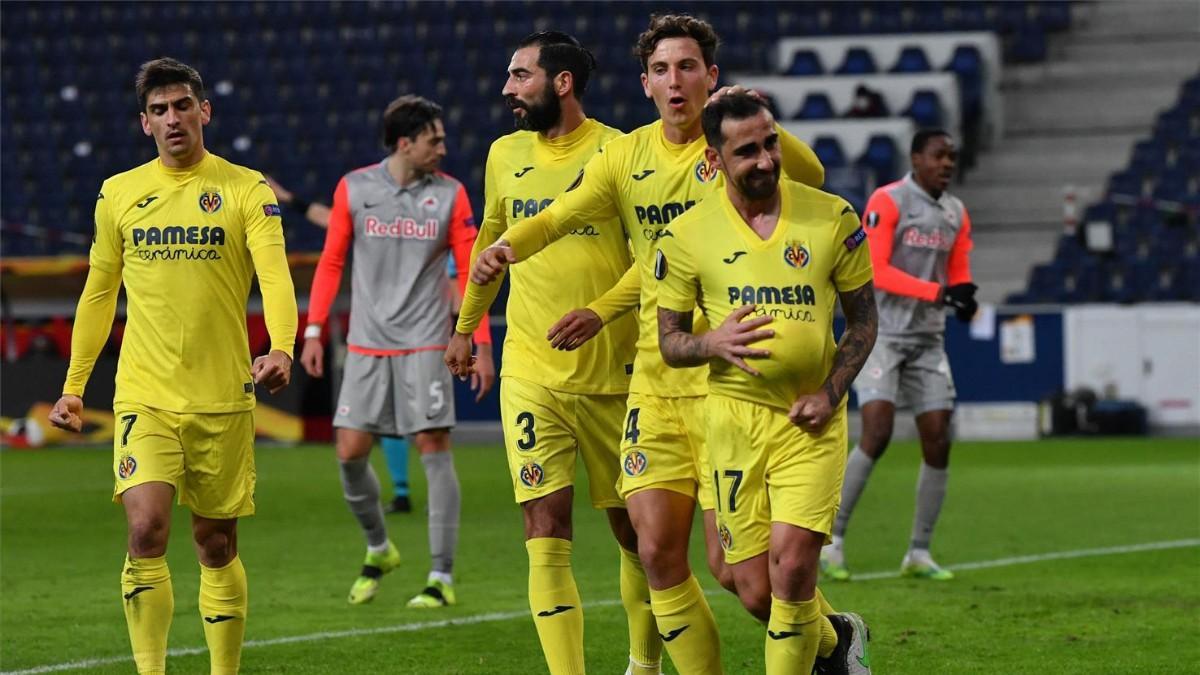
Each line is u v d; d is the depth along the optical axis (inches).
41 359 2871.6
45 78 3981.3
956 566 1305.4
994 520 1641.2
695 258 697.6
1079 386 2815.0
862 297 698.8
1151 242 3253.0
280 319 784.3
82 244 3533.5
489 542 1509.6
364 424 1149.7
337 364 2815.0
